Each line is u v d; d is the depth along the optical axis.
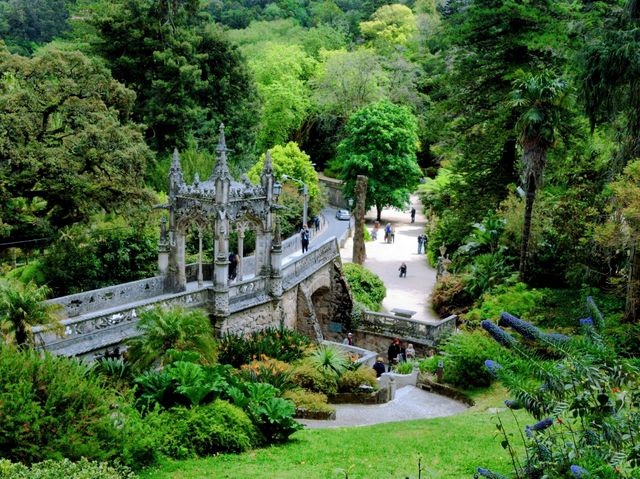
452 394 23.25
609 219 26.59
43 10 79.19
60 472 10.03
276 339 25.31
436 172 82.56
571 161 36.53
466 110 43.44
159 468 13.02
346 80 77.94
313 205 57.31
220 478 12.44
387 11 96.19
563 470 9.42
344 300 34.75
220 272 24.05
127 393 14.91
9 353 13.02
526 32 39.88
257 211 26.42
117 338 19.97
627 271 27.98
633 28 25.55
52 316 17.75
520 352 9.51
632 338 22.95
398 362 29.14
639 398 9.30
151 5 47.84
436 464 13.21
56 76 30.67
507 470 12.02
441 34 44.78
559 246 32.62
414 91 79.56
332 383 22.86
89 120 30.19
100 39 48.78
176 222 25.98
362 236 45.19
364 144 64.31
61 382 12.67
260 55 84.88
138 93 48.50
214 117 52.53
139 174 30.98
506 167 42.69
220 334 24.11
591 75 26.12
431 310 38.16
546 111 29.92
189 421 14.30
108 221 34.31
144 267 32.22
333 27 105.56
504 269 34.97
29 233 31.33
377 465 13.23
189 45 48.31
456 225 43.88
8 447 11.66
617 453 8.55
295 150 56.88
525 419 16.75
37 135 29.88
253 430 15.01
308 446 14.99
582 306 28.25
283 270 28.31
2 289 17.02
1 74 29.48
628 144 26.39
